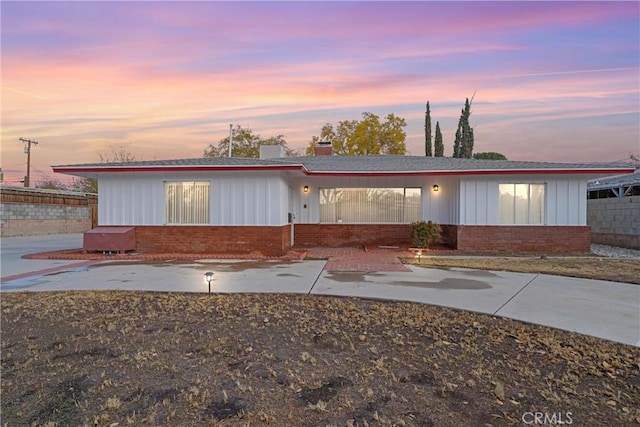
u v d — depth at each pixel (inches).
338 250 495.2
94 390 110.3
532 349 141.9
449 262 376.2
